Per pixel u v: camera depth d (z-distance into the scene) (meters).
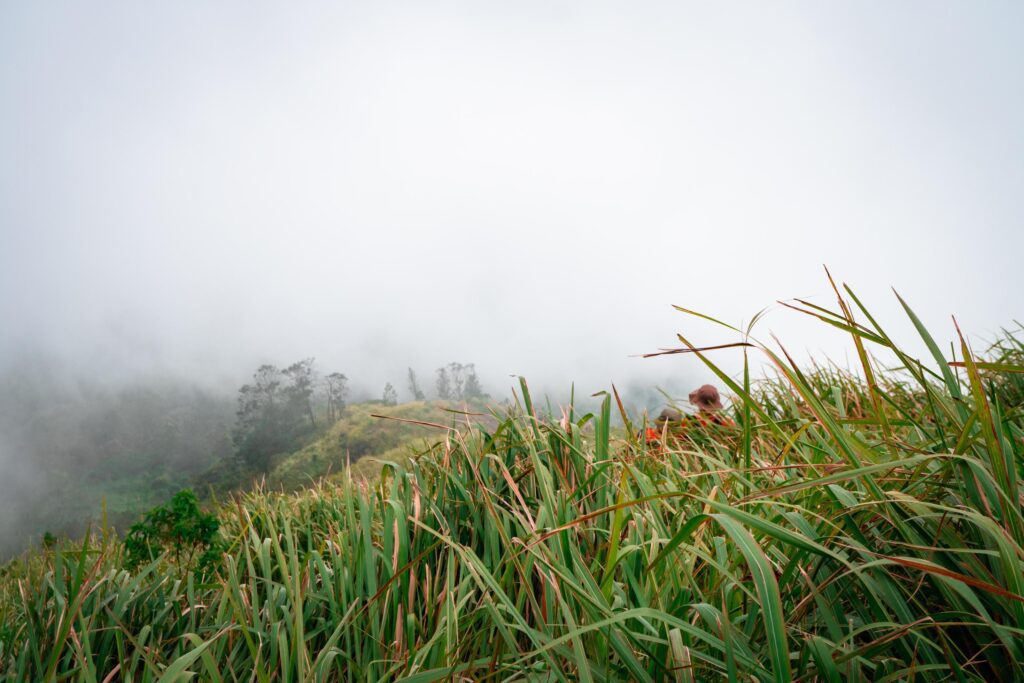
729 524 0.92
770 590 0.83
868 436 1.91
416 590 1.70
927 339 1.24
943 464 1.25
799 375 1.30
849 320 1.26
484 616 1.48
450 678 1.18
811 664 1.11
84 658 1.57
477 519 1.84
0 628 1.89
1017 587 0.88
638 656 1.16
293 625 1.55
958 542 1.10
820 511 1.40
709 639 0.98
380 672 1.42
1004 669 0.99
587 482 1.72
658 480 1.90
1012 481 1.01
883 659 1.08
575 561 1.29
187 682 1.28
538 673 1.22
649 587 1.31
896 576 1.13
